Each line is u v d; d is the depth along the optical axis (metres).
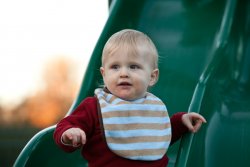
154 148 2.91
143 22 4.75
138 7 4.76
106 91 3.03
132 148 2.88
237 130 3.88
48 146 3.59
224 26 4.39
